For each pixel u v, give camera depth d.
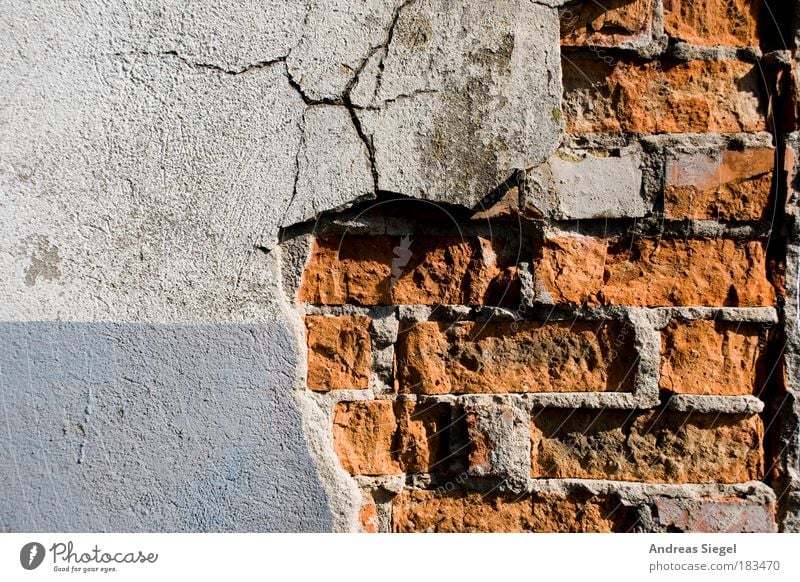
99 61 0.94
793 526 1.01
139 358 0.94
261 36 0.95
